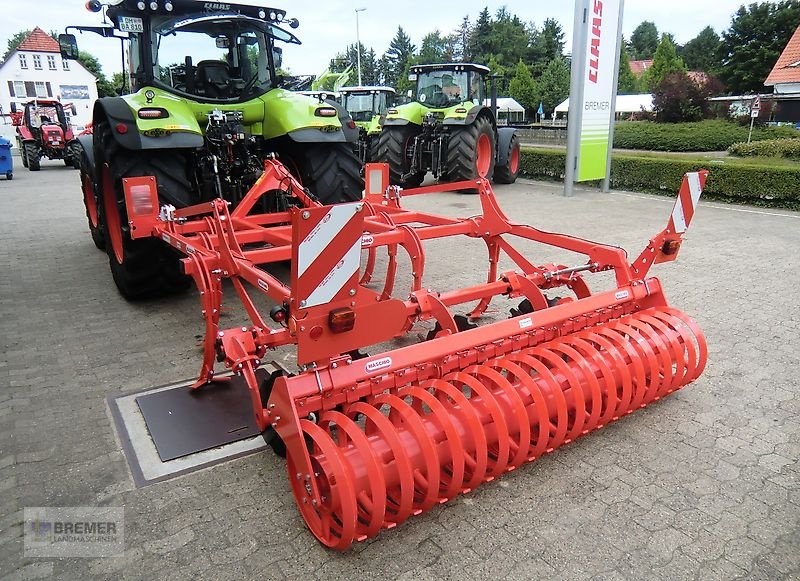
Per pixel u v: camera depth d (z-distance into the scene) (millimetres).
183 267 3055
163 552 2098
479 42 65562
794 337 3959
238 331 2547
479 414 2330
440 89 11844
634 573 1990
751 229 7426
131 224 3693
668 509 2305
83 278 5500
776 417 2971
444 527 2223
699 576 1976
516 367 2475
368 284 5258
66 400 3170
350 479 1942
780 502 2342
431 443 2078
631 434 2834
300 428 1984
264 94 5266
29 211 9406
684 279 5266
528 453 2504
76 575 1999
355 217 1960
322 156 5238
